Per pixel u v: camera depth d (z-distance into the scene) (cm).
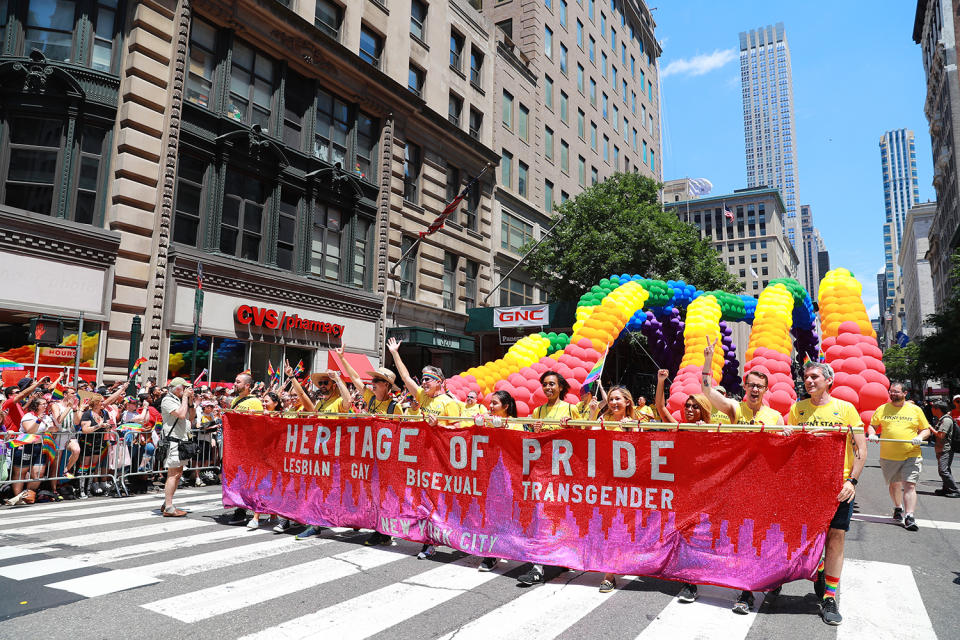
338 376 733
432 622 417
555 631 403
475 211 2925
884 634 406
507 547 545
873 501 1020
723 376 1923
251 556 589
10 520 753
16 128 1401
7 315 1310
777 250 11738
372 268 2277
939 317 3678
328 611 436
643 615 439
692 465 488
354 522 655
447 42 2783
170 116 1577
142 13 1530
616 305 1476
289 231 1958
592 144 4172
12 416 988
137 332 1336
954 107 5931
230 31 1755
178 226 1614
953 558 620
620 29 4831
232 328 1700
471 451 586
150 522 750
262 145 1811
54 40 1459
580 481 528
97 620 404
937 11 6431
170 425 799
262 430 750
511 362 1549
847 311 1180
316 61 2019
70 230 1365
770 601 483
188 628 395
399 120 2409
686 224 2688
